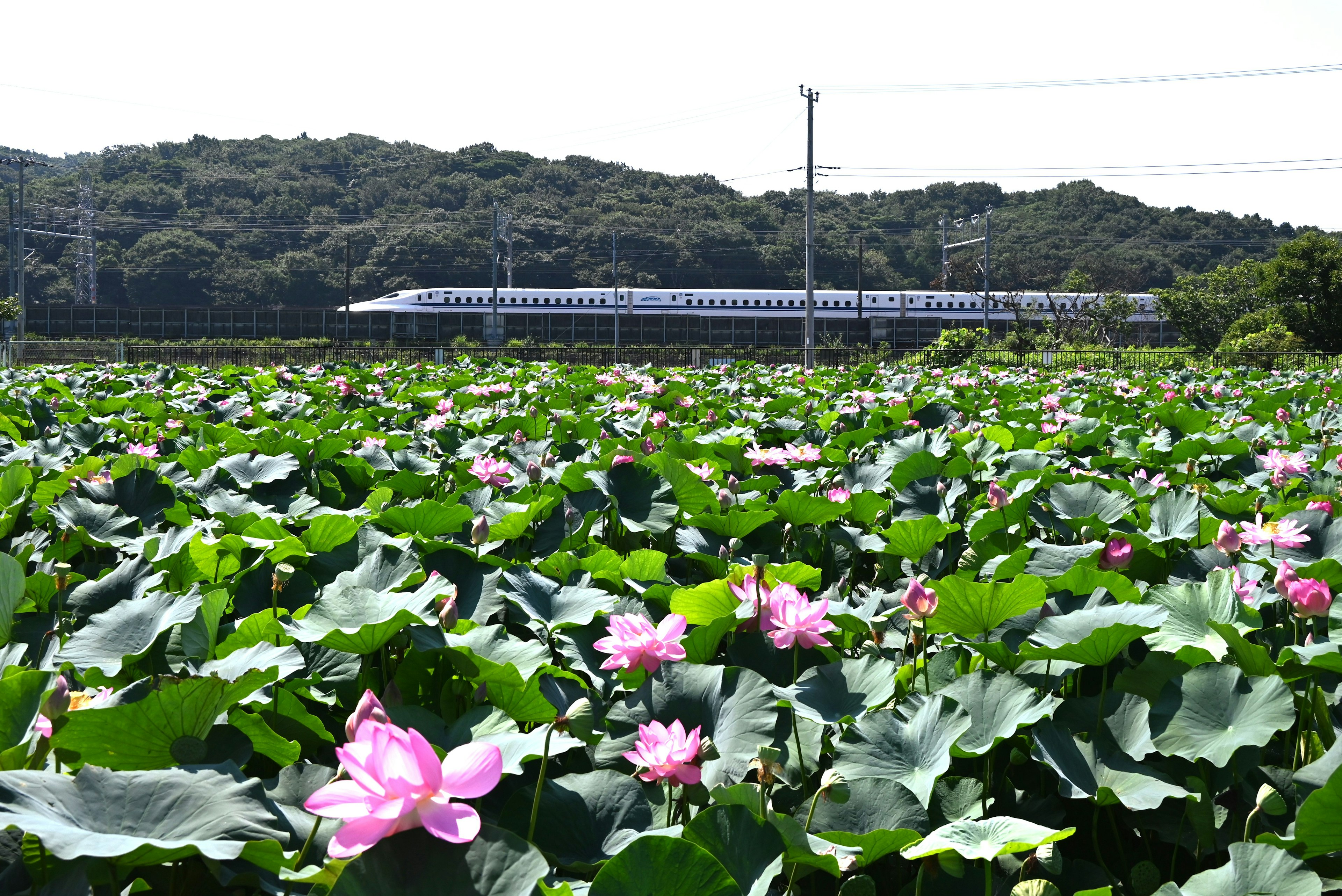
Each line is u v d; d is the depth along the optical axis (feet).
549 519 16.07
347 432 24.99
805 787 8.13
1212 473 22.30
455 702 9.65
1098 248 320.91
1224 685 8.47
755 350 120.98
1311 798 6.35
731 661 10.62
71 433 24.34
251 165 417.49
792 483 20.33
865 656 10.87
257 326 182.80
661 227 335.67
